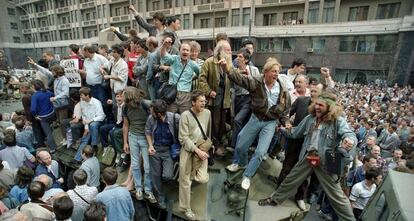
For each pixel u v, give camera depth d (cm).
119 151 523
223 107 462
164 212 438
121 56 546
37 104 629
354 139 320
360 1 2247
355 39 2314
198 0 3047
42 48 5191
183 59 440
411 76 2075
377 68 2239
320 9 2402
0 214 327
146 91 519
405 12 2069
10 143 550
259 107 383
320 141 346
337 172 331
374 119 1069
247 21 2794
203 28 3041
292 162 413
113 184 372
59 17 4734
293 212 389
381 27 2153
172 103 448
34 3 5016
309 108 359
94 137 566
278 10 2653
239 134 421
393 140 841
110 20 3897
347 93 1775
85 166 484
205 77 434
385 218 275
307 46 2547
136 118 426
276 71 370
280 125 426
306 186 400
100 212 311
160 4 3350
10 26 5350
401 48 2078
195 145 382
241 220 378
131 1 3581
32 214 345
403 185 276
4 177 471
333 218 548
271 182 468
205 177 401
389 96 1659
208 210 403
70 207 320
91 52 591
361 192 486
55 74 618
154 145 415
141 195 433
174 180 455
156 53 461
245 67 447
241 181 425
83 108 569
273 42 2730
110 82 577
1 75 1131
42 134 684
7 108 1004
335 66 2445
